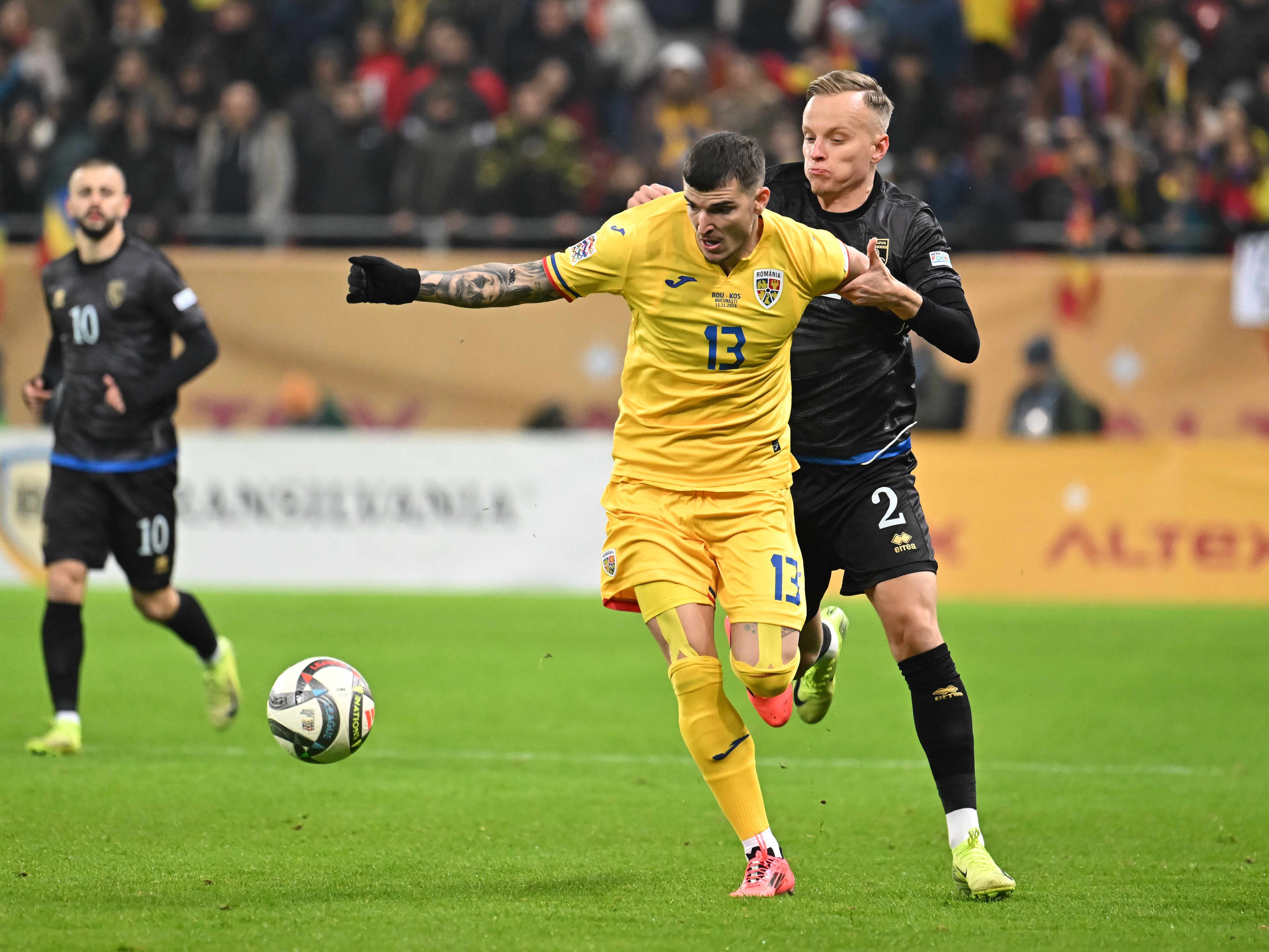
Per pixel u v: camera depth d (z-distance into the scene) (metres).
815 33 64.62
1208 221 54.00
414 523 47.09
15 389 48.94
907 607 17.69
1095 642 39.03
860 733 28.38
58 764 23.80
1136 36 59.88
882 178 18.81
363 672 33.66
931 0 59.97
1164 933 15.19
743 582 16.66
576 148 53.34
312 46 59.56
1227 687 33.25
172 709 29.55
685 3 64.56
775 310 16.52
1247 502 46.06
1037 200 52.94
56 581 25.31
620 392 48.41
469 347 48.56
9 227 50.75
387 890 16.66
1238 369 47.78
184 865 17.70
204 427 49.00
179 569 47.34
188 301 25.69
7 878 16.88
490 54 59.19
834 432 18.34
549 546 47.00
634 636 39.31
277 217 53.22
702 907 16.00
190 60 56.09
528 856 18.59
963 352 17.42
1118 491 46.41
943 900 16.59
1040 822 21.39
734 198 15.64
